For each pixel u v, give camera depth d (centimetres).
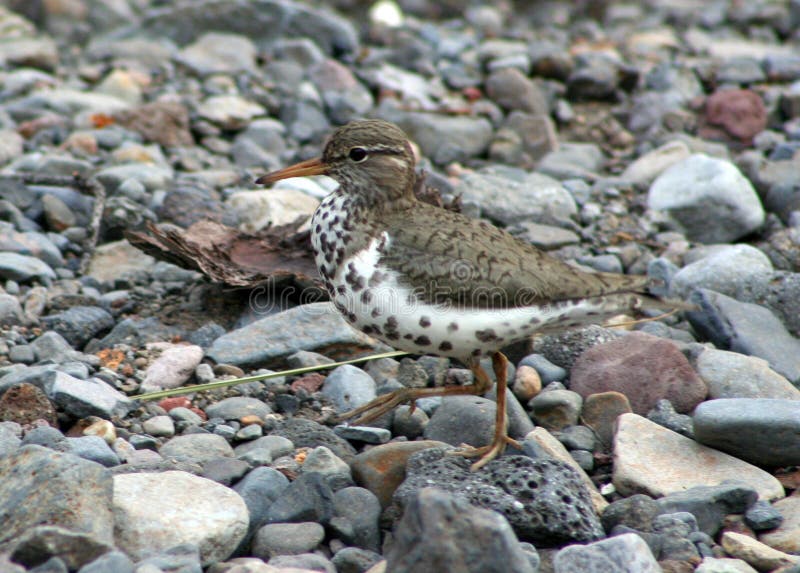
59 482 828
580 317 995
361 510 932
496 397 1094
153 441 1033
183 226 1524
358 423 1066
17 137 1816
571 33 2919
